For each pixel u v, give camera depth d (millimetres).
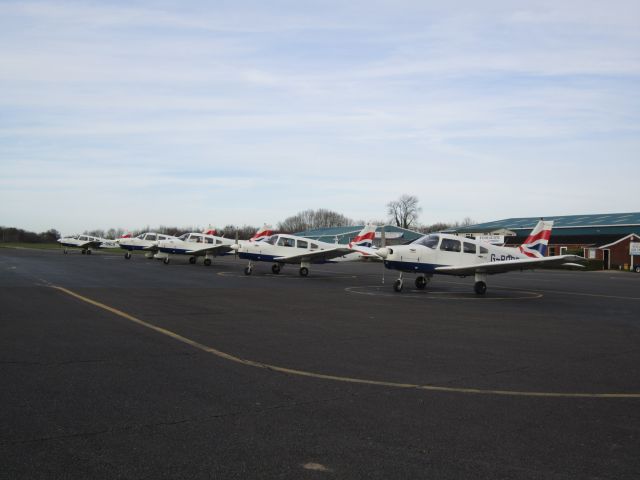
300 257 27156
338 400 5359
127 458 3834
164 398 5305
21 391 5453
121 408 4957
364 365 7008
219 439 4227
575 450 4148
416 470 3723
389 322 11211
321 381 6109
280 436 4316
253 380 6094
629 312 14141
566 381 6383
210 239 36906
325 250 26141
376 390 5770
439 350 8188
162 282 20453
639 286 25203
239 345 8211
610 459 3980
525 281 27984
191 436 4281
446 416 4918
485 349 8359
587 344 9047
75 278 21250
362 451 4043
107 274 24109
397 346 8445
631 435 4516
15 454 3867
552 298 18109
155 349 7750
